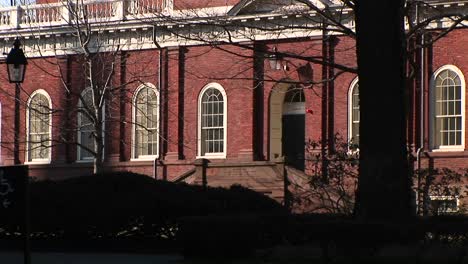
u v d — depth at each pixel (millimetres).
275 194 39750
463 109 40250
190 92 44875
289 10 37844
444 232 16594
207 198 26094
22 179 16328
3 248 25000
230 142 44031
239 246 19391
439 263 16531
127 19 45094
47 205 24797
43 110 47031
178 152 44969
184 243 20328
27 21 48219
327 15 29625
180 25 40250
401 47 19125
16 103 48375
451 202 22828
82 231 24797
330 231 17094
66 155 47188
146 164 45406
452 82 40531
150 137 45812
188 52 44812
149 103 45281
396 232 16609
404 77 19547
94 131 41531
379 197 18219
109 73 42000
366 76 18703
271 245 18562
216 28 42469
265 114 43562
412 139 40656
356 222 16953
